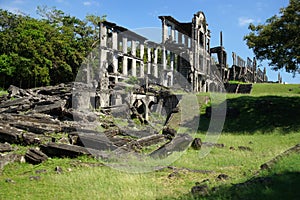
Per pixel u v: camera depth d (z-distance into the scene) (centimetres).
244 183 1031
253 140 2230
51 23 6003
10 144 1756
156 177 1341
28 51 4628
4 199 1038
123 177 1310
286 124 2691
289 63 2947
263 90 4928
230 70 7450
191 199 978
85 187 1170
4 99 3247
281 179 959
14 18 5459
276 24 3009
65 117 2620
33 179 1257
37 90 3509
